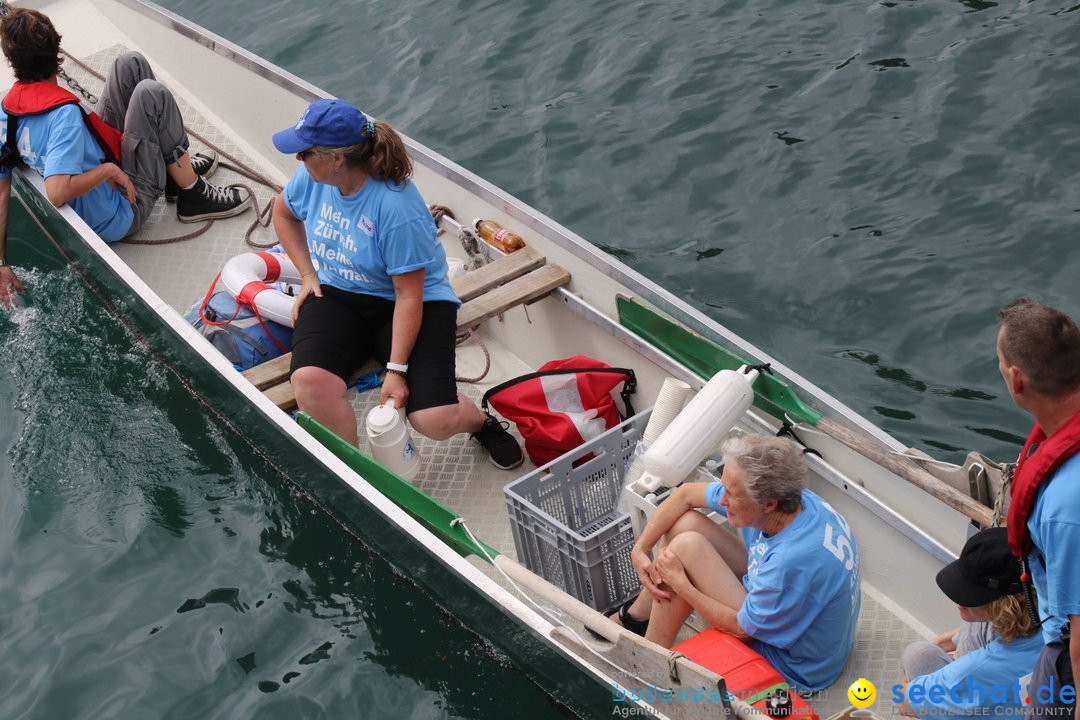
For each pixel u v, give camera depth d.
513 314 10.11
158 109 10.74
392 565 8.30
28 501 9.49
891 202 12.14
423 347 8.48
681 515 7.27
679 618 7.08
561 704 7.38
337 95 15.34
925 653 6.42
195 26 12.29
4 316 11.02
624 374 8.96
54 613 8.58
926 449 9.78
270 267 9.85
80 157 10.12
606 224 12.60
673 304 8.66
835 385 10.46
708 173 12.96
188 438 9.85
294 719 7.70
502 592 6.99
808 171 12.68
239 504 9.27
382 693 7.79
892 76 13.57
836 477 7.78
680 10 15.37
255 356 9.50
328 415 8.49
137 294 9.50
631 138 13.61
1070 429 4.79
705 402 7.72
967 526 7.12
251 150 12.30
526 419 8.82
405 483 7.82
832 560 6.57
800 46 14.34
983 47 13.69
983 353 10.52
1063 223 11.46
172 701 7.88
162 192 11.12
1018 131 12.55
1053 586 4.86
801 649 6.80
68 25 13.43
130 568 8.87
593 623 6.43
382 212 8.07
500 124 14.24
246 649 8.18
